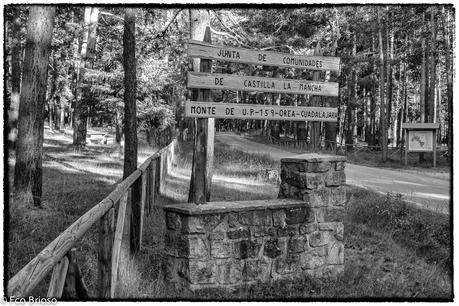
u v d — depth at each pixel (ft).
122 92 64.49
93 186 37.78
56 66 96.78
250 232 21.25
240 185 46.70
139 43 56.90
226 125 210.59
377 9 101.76
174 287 19.97
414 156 104.32
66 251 10.35
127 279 18.11
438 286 22.63
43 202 29.09
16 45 49.96
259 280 21.36
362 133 185.47
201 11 35.86
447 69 87.04
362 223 33.47
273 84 23.17
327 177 23.45
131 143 24.48
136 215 23.45
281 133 194.59
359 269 24.08
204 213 19.84
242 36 44.57
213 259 20.24
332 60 24.72
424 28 104.22
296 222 22.49
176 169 59.31
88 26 75.41
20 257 19.54
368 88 135.13
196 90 21.43
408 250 28.40
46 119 160.86
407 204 36.68
